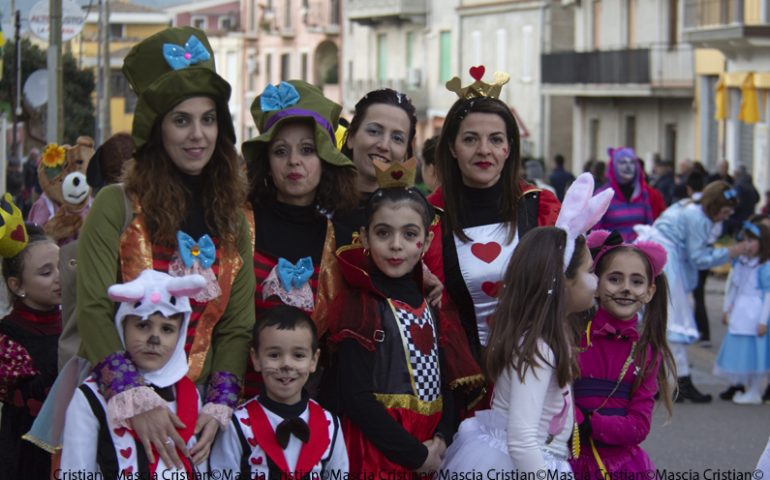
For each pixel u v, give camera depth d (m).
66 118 28.77
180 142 4.72
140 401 4.43
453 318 5.35
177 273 4.73
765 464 5.86
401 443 4.83
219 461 4.75
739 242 11.37
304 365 4.79
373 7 49.16
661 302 5.54
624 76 34.38
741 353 10.91
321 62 59.88
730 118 30.17
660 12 33.38
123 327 4.56
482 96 5.64
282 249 5.17
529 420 4.79
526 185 5.80
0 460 5.73
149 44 4.83
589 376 5.35
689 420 10.09
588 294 5.04
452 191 5.60
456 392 5.27
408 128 5.81
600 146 37.66
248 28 66.62
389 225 4.96
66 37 15.64
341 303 5.00
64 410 4.80
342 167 5.28
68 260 5.18
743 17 28.00
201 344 4.78
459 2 44.50
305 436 4.75
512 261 4.97
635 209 12.27
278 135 5.18
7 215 5.69
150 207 4.71
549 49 40.03
